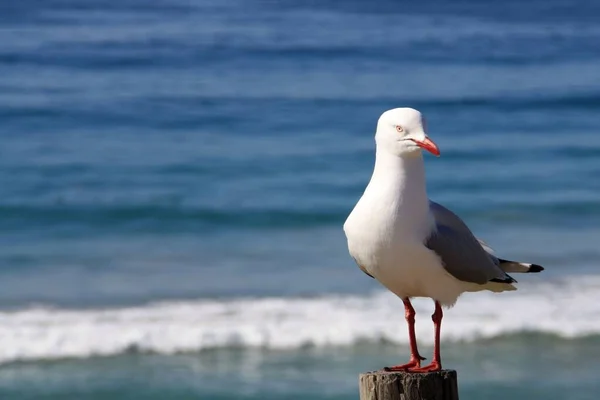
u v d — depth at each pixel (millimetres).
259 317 13555
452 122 31250
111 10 67812
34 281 15500
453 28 61188
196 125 29156
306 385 11586
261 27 57906
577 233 18672
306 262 16500
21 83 35031
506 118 31844
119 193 21281
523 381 11734
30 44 45500
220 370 12023
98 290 14969
